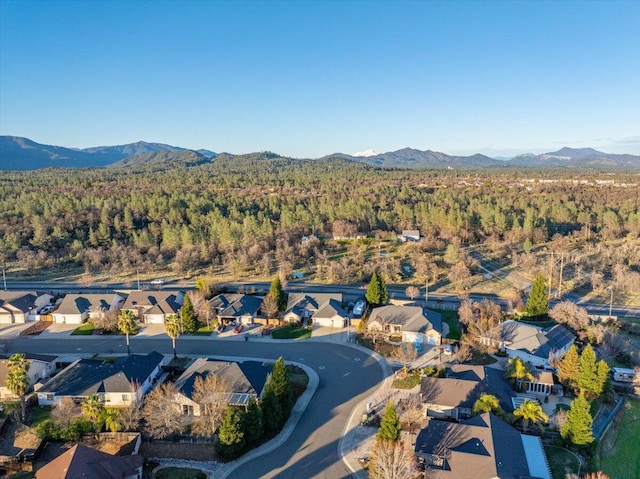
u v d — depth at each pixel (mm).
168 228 125000
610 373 58938
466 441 41031
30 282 101625
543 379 53812
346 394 54625
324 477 40375
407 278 102250
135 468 39375
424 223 144375
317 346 68500
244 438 43656
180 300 84812
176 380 55062
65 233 124938
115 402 52156
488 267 110875
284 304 83375
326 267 106000
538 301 75375
